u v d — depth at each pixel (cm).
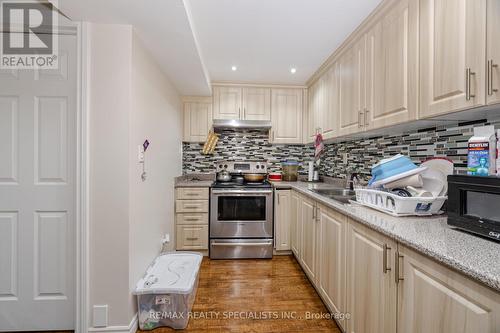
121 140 157
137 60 169
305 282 230
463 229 100
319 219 196
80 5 136
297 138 336
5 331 162
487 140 97
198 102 329
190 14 165
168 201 262
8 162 160
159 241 229
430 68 121
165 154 247
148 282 174
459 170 138
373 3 161
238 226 289
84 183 155
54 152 161
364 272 128
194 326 170
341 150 285
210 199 291
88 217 156
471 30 99
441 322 81
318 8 167
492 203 87
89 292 156
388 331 107
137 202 171
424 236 95
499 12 89
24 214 161
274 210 297
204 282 230
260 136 356
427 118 127
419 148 171
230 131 353
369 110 176
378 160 218
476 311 69
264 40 214
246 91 330
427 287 87
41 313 162
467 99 100
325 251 182
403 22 139
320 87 281
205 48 229
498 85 89
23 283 162
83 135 154
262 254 289
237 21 184
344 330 150
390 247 106
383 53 159
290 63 263
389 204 131
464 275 73
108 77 156
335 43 218
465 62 102
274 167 358
